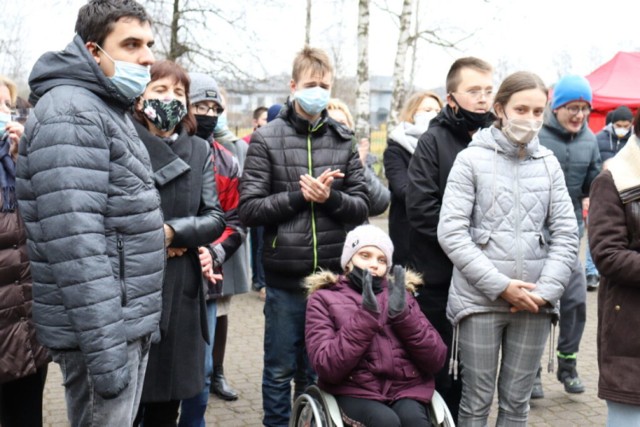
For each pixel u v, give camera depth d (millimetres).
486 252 3492
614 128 8891
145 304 2686
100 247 2492
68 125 2480
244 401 5039
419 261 3910
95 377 2475
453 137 3908
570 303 5137
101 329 2459
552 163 3609
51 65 2629
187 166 3367
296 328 4043
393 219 4469
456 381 4004
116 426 2672
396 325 3277
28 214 2580
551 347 3787
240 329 6945
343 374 3207
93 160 2506
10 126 3395
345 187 4184
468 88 3826
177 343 3369
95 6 2670
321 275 3592
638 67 14289
